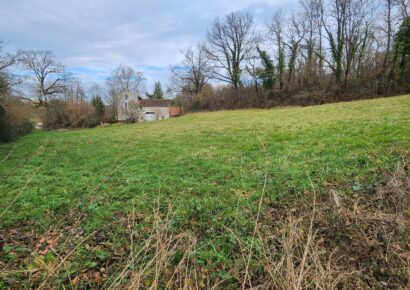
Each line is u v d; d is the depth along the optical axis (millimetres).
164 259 2617
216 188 5535
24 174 8133
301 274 2143
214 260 3137
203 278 2754
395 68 28406
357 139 8023
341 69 32469
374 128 9188
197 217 4281
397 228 3076
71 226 4398
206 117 31266
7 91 17797
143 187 5988
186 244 3111
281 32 38188
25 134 25328
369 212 3629
